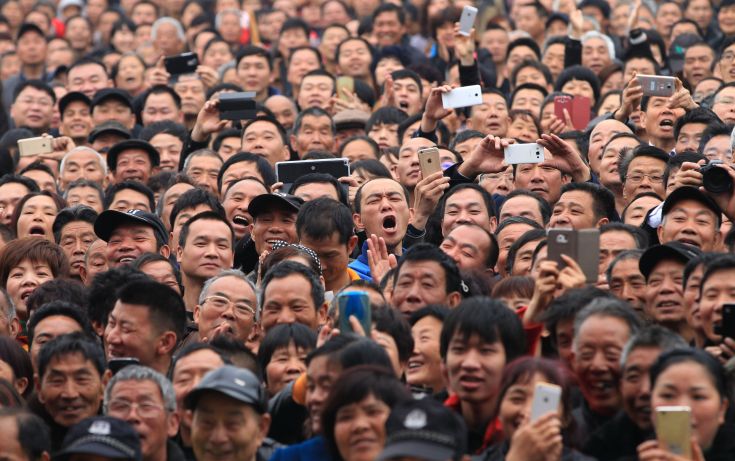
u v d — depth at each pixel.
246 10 64.88
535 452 19.83
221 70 53.25
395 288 25.89
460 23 42.38
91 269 31.94
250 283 27.27
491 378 22.05
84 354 23.91
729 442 20.86
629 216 31.62
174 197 35.78
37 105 49.03
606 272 26.89
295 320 25.98
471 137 38.72
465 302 22.44
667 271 25.48
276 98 47.03
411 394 20.77
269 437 23.27
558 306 23.16
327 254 29.38
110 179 40.75
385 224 31.81
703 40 51.16
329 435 20.69
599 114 44.00
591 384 22.23
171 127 43.75
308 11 65.81
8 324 28.30
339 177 34.84
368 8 64.38
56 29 68.06
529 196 32.12
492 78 49.34
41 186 39.59
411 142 36.34
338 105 45.00
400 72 45.91
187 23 67.00
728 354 23.33
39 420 21.84
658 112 37.72
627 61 47.56
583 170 32.34
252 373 22.06
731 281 23.91
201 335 26.88
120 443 20.78
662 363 20.91
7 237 34.09
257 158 37.25
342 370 21.47
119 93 46.94
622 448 21.67
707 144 34.69
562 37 52.59
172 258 32.88
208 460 21.42
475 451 22.16
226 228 30.31
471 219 31.30
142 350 25.55
